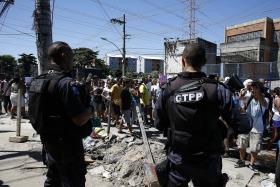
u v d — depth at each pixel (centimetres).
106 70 6288
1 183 554
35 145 803
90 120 318
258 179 648
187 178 289
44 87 305
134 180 557
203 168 277
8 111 1450
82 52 6166
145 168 485
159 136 1070
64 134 306
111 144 774
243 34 5356
